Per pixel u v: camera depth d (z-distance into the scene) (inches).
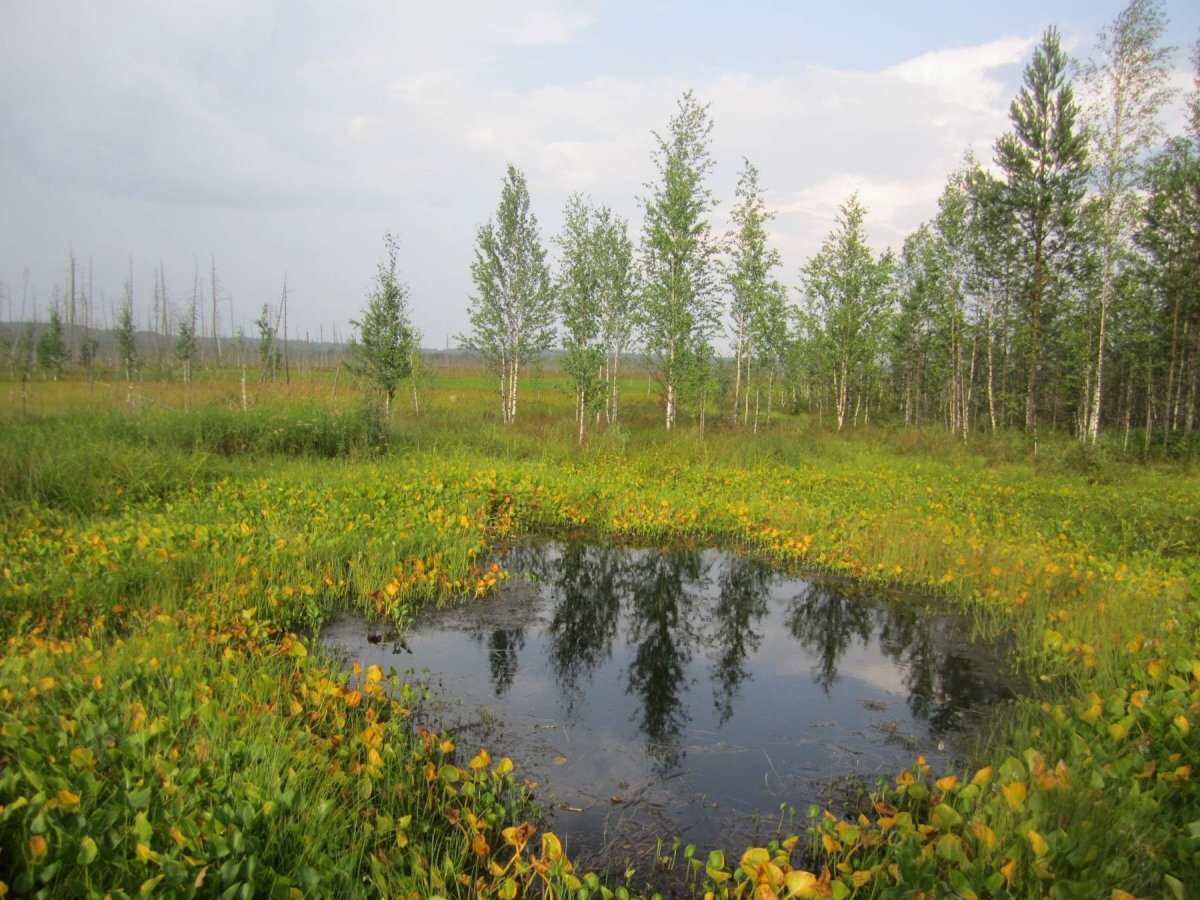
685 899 120.7
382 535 293.0
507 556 339.0
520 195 799.1
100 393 782.5
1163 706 155.1
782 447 639.1
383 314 651.5
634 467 520.7
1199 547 334.3
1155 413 1392.7
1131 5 708.0
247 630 203.9
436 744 163.0
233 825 105.4
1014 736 165.9
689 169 706.2
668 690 210.1
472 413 817.5
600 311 757.3
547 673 216.7
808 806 150.8
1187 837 112.3
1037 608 248.1
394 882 111.1
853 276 959.6
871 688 212.1
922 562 308.2
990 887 101.3
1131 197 741.9
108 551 233.9
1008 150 767.1
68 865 97.4
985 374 1274.6
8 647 167.2
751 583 313.3
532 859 115.9
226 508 315.3
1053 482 559.2
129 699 141.3
